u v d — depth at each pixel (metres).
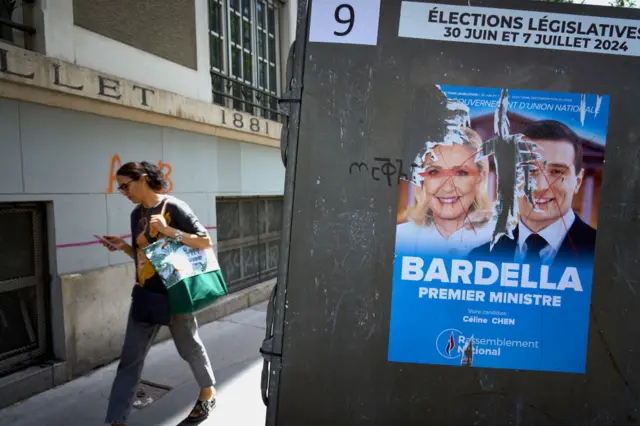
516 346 1.37
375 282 1.38
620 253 1.34
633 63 1.34
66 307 3.17
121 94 3.43
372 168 1.37
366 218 1.38
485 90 1.35
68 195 3.19
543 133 1.34
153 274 2.46
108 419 2.38
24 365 3.08
